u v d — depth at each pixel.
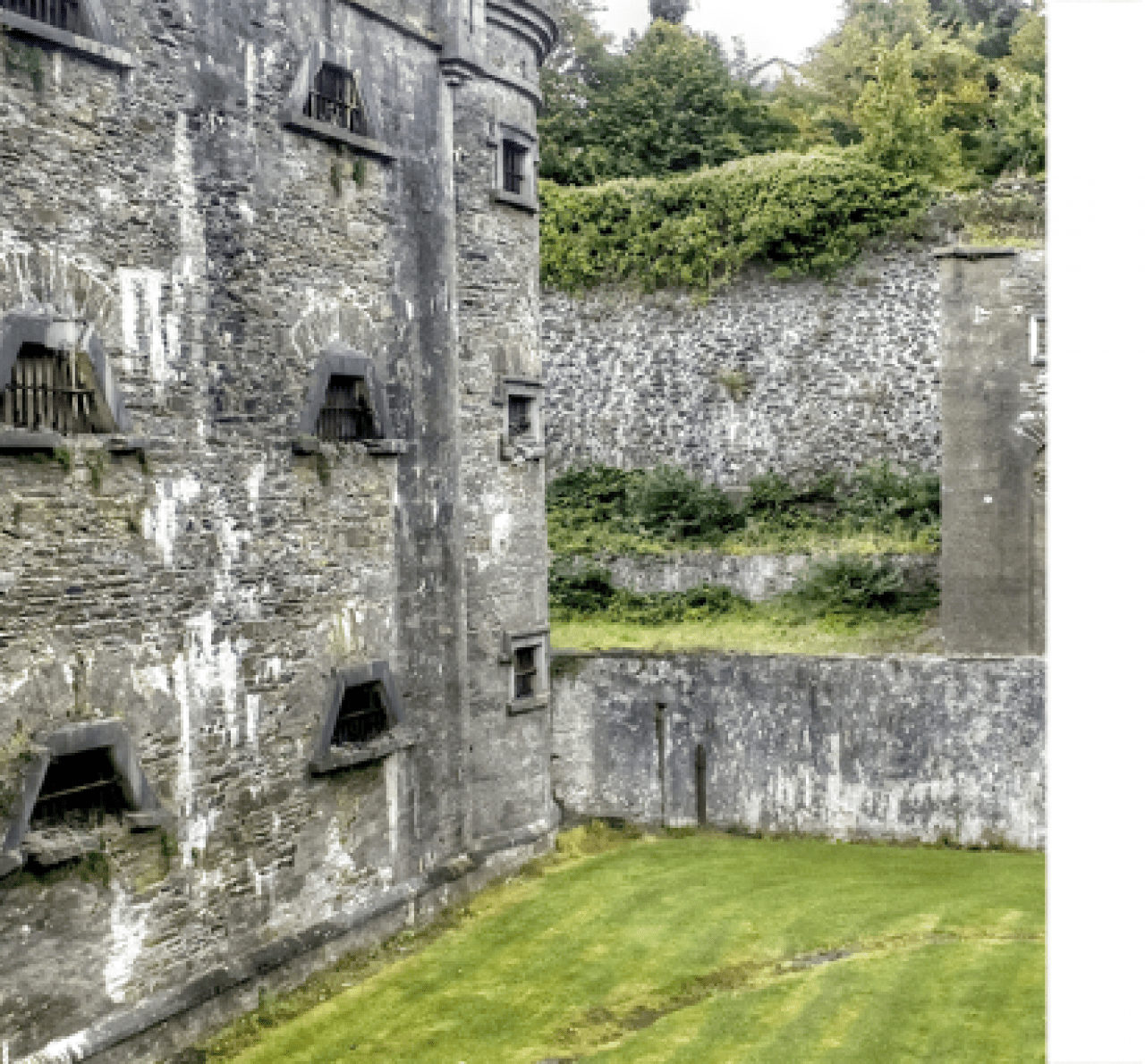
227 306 10.77
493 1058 10.27
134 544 9.86
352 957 12.03
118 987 9.66
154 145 10.06
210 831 10.56
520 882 14.38
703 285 21.88
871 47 29.28
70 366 9.48
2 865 8.55
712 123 27.31
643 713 16.11
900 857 14.80
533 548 15.19
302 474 11.64
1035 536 16.75
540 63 15.63
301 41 11.54
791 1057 10.11
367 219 12.41
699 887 13.98
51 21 9.33
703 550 20.31
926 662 15.05
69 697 9.29
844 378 21.08
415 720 13.12
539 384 15.22
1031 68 29.06
